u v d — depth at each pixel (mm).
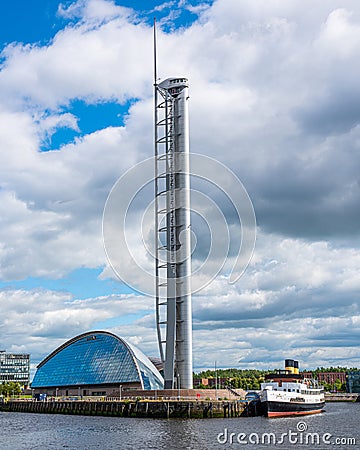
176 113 196000
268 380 192750
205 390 186750
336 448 104000
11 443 115750
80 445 109688
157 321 187250
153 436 119750
